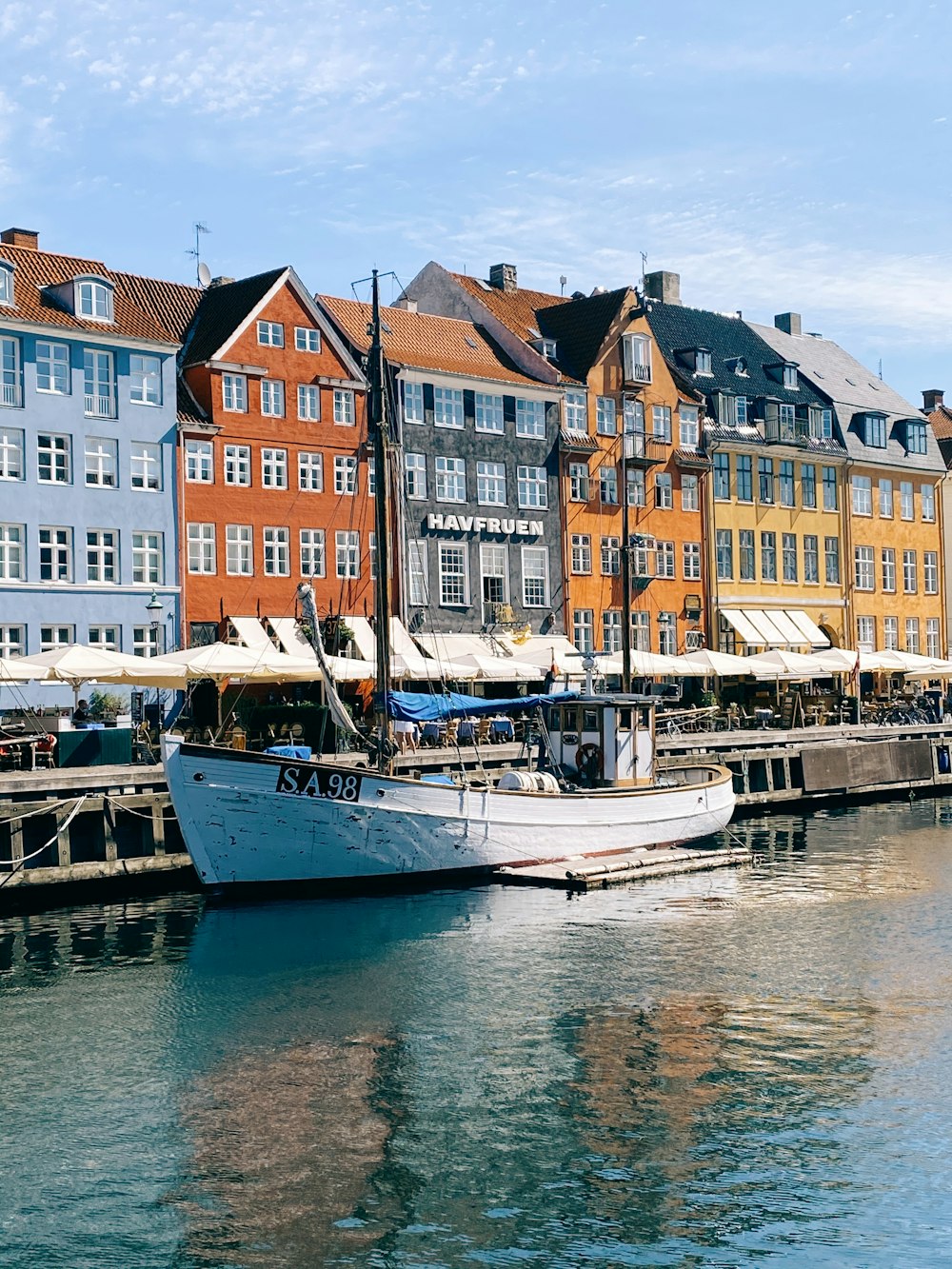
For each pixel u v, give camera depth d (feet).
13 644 142.51
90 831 100.32
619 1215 47.47
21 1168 51.67
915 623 251.39
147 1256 45.11
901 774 171.53
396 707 106.22
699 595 212.23
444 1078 60.23
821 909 94.99
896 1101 57.00
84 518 148.05
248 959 80.79
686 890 102.06
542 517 191.11
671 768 137.18
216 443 159.33
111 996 73.20
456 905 95.76
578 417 198.39
